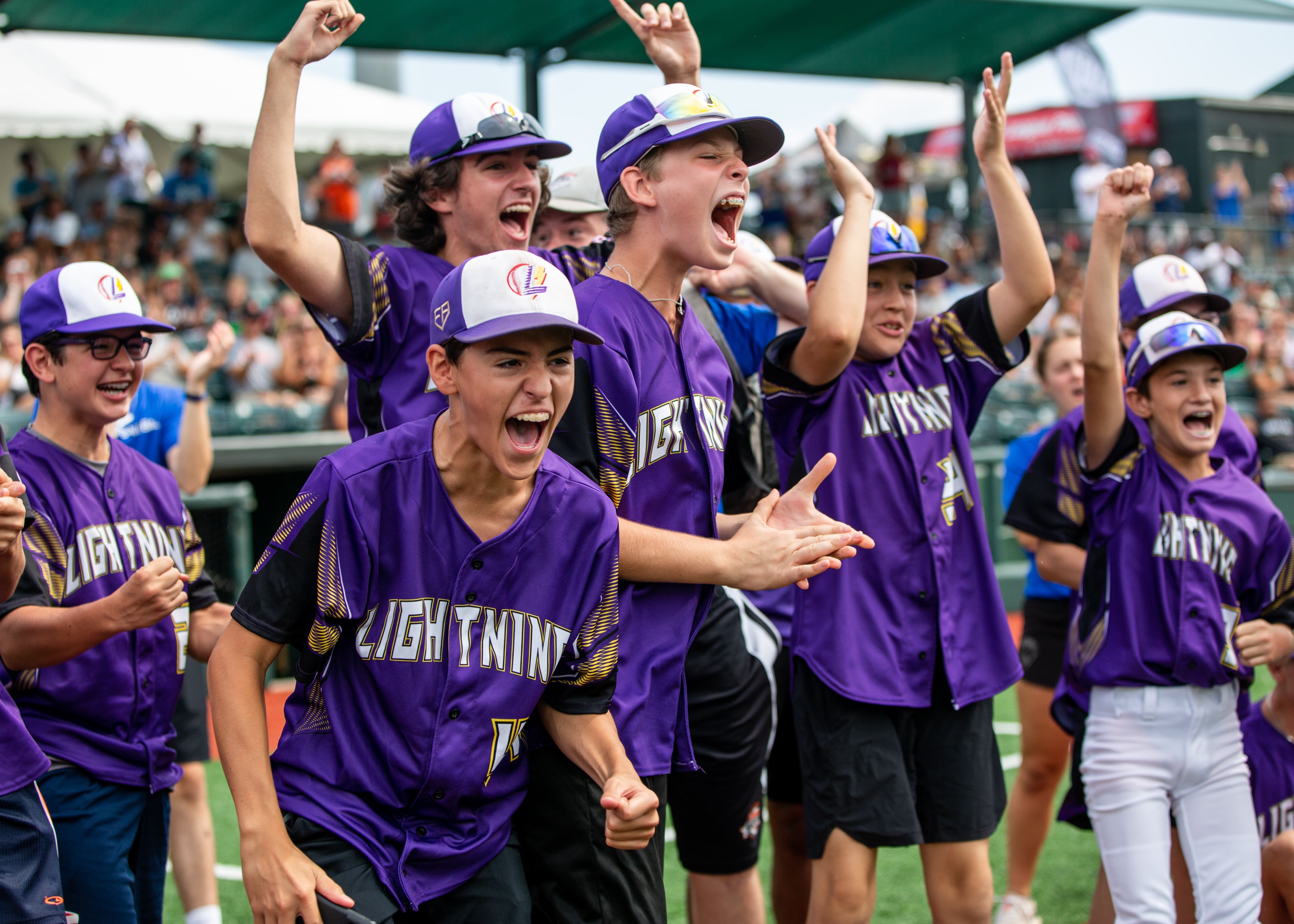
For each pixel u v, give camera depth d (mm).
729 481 3330
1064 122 25812
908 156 21625
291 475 8109
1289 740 3529
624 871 2521
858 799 2959
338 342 2750
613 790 2223
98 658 2928
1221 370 3381
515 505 2273
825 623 3049
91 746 2918
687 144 2547
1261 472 4016
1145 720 3271
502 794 2357
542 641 2295
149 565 2635
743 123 2584
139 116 15336
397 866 2234
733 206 2600
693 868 3229
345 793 2262
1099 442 3432
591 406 2514
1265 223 21797
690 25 3279
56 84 15289
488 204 2887
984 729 3102
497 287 2105
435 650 2242
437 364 2189
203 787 3908
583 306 2564
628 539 2461
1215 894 3246
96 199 14062
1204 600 3297
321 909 2109
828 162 3094
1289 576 3385
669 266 2646
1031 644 4359
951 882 3055
